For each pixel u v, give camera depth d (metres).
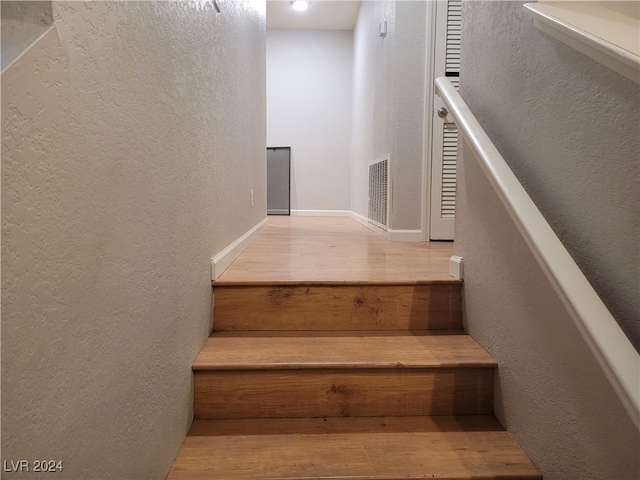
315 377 1.32
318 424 1.29
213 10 1.52
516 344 1.18
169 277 1.04
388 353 1.39
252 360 1.33
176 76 1.08
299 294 1.60
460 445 1.18
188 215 1.22
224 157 1.79
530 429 1.11
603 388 0.83
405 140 2.94
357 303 1.61
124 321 0.78
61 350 0.57
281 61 5.43
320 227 4.09
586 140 0.86
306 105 5.49
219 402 1.31
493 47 1.29
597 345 0.69
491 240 1.34
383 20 3.34
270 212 5.61
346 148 5.54
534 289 1.08
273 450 1.15
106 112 0.69
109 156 0.70
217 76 1.61
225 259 1.77
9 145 0.47
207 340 1.49
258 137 3.07
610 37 0.78
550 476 1.01
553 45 0.97
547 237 0.86
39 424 0.53
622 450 0.78
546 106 1.00
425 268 1.87
